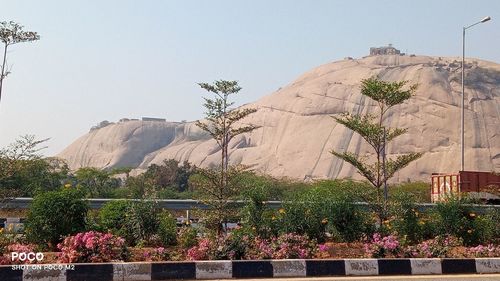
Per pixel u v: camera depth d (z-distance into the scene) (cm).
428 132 16062
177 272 1062
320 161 16612
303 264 1127
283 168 17138
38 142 1545
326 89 18788
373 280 1066
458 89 17075
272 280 1060
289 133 18300
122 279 1028
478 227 1673
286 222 1534
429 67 18062
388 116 16825
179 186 9381
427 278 1099
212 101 1686
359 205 1697
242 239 1255
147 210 1510
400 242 1413
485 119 16112
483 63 19138
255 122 19812
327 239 1591
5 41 1583
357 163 1781
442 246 1371
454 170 14812
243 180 1777
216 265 1084
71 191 1397
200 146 19725
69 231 1340
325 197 1622
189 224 1758
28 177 2712
